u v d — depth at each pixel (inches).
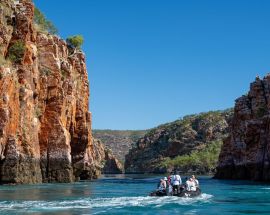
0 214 1397.6
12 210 1497.3
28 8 3336.6
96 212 1472.7
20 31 3218.5
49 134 3368.6
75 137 4020.7
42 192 2295.8
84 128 4060.0
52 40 3550.7
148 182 3976.4
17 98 2987.2
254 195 2230.6
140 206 1646.2
